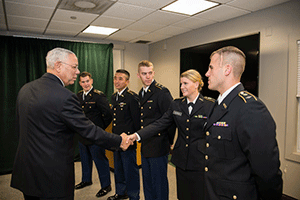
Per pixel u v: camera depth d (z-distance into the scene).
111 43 4.28
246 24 2.79
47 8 2.55
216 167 0.99
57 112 1.20
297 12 2.26
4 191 2.67
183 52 3.75
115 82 2.29
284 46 2.39
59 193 1.20
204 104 1.49
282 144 2.46
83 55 4.02
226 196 0.94
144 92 2.04
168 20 3.06
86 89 2.66
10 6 2.47
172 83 4.23
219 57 1.01
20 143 1.25
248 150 0.87
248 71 2.69
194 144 1.46
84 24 3.23
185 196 1.50
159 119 1.75
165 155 1.88
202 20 3.06
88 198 2.44
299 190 2.32
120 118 2.24
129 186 2.18
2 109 3.35
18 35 3.63
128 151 2.12
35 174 1.18
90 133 1.34
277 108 2.49
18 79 3.46
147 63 1.93
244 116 0.89
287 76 2.38
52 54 1.32
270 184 0.87
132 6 2.52
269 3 2.40
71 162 1.28
